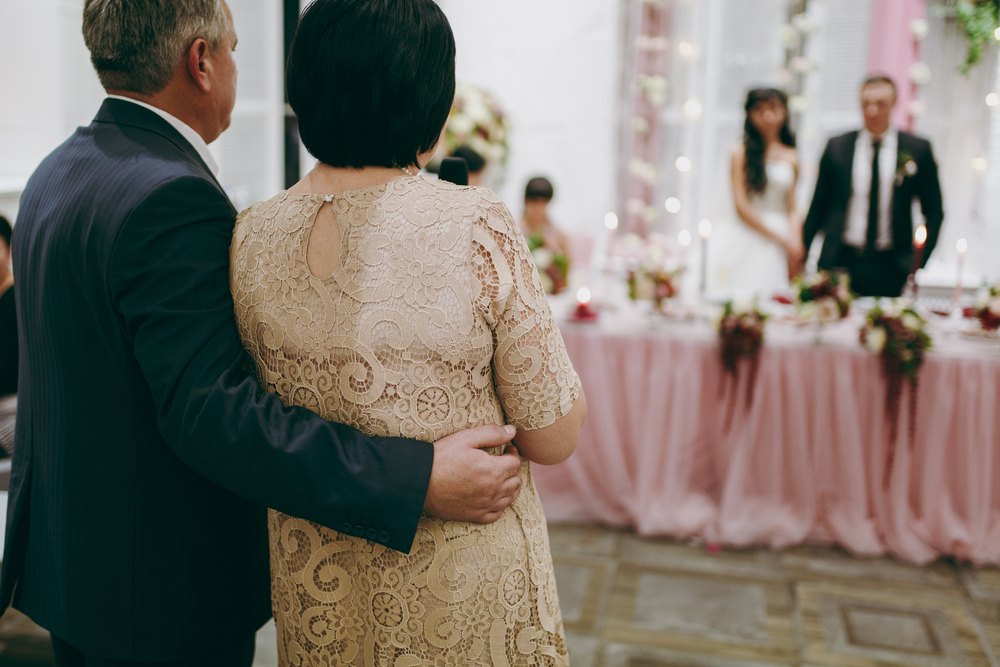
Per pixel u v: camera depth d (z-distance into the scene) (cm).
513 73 445
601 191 445
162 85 96
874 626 210
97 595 93
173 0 93
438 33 80
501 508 82
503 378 80
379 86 77
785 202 339
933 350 246
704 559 250
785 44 408
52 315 91
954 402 242
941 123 397
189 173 86
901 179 305
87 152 93
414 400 77
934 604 221
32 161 275
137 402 90
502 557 84
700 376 264
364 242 77
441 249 76
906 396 242
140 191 84
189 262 82
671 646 201
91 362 90
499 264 77
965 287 395
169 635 95
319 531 84
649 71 426
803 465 255
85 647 94
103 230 84
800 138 411
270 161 371
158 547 93
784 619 214
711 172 427
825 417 252
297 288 80
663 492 270
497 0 440
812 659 195
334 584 84
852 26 397
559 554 254
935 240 311
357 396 78
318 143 81
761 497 262
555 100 443
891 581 234
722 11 413
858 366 248
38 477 99
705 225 286
